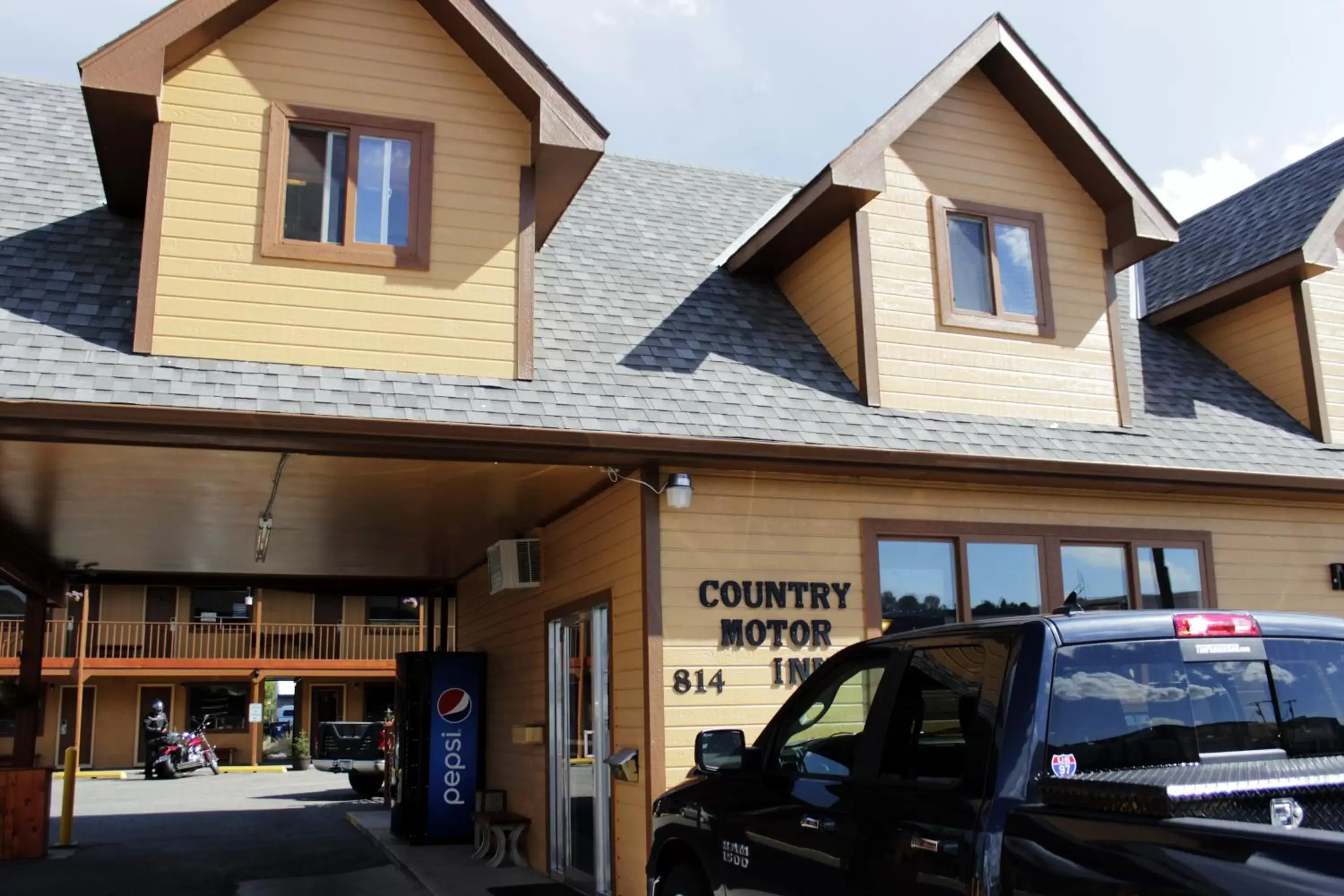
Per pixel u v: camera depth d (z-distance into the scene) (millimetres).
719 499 8211
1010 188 10078
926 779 3820
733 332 9469
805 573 8344
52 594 13547
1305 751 3852
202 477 8305
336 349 7621
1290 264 10695
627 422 7625
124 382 6766
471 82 8438
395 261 7891
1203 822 2859
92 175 9234
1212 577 9805
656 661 7738
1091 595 9359
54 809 17500
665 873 5840
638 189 12141
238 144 7805
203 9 7625
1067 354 9883
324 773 27328
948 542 8969
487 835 11047
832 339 9570
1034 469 8695
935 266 9555
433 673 12492
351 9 8297
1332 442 10695
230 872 10891
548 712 10219
